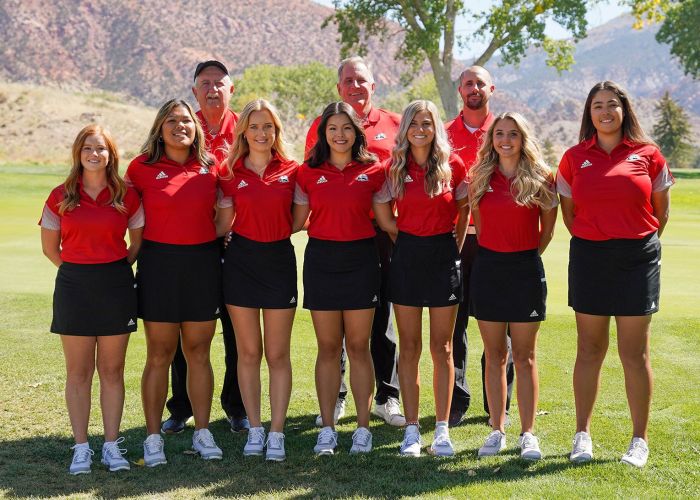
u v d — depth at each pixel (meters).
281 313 4.81
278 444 4.66
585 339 4.63
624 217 4.44
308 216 4.96
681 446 4.70
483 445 4.75
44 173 32.22
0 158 51.50
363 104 5.57
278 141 4.78
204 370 4.81
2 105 61.81
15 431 5.03
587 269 4.54
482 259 4.78
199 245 4.68
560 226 16.20
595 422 5.16
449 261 4.80
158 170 4.64
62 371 6.21
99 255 4.49
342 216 4.75
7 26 198.62
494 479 4.27
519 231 4.67
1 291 8.93
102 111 65.25
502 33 33.66
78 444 4.49
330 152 4.80
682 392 5.67
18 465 4.50
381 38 35.47
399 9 34.38
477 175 4.74
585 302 4.55
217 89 5.33
